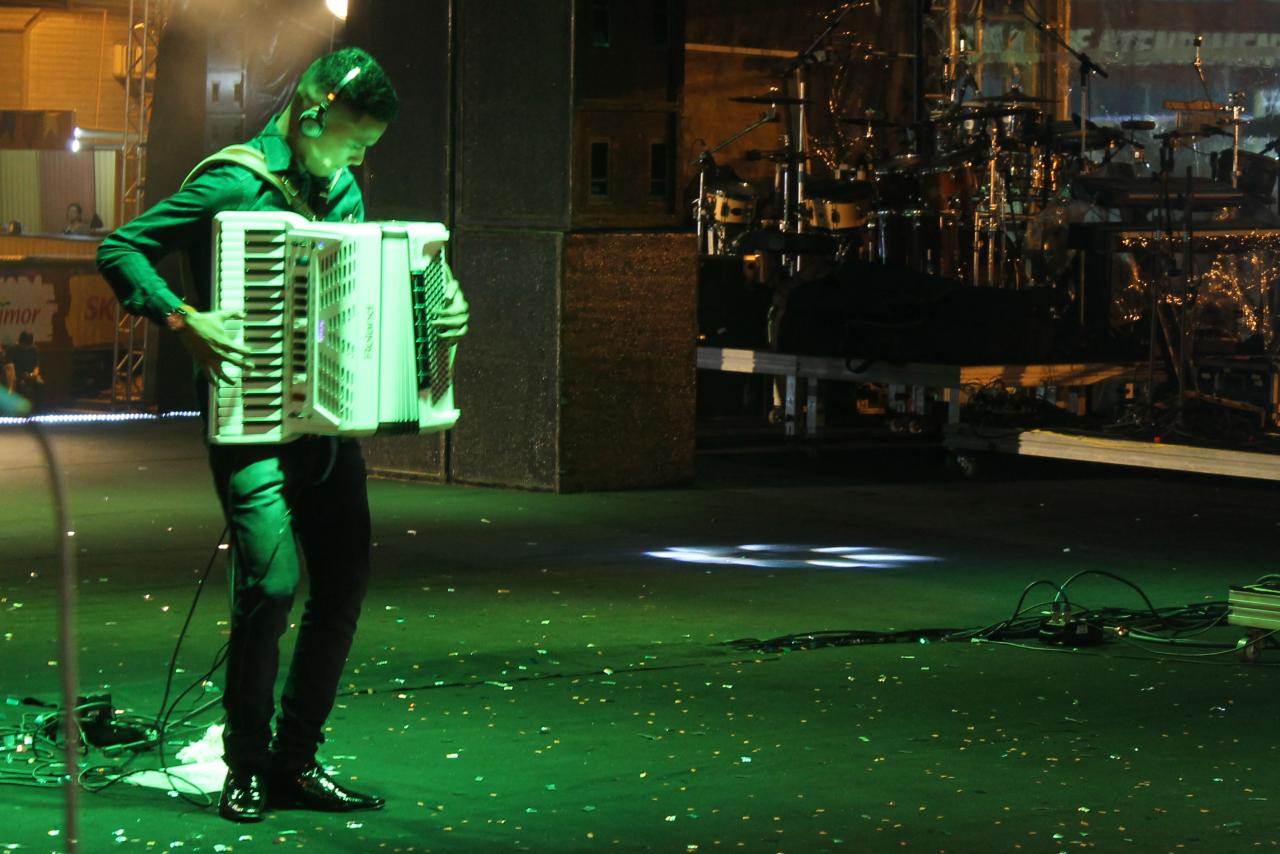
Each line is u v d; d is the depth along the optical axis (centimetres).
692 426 1196
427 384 463
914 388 1530
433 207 1195
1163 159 1747
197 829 461
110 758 530
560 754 543
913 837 462
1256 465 1152
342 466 481
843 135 1969
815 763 536
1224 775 529
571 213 1134
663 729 576
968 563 920
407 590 826
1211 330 1543
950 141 1722
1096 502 1141
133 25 1745
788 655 697
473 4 1164
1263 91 2081
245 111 1548
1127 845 457
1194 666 689
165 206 457
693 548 955
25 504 1077
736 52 1988
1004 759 544
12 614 759
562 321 1140
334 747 548
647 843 454
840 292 1425
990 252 1614
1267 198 1795
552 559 916
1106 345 1442
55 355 1891
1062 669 680
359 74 461
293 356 456
